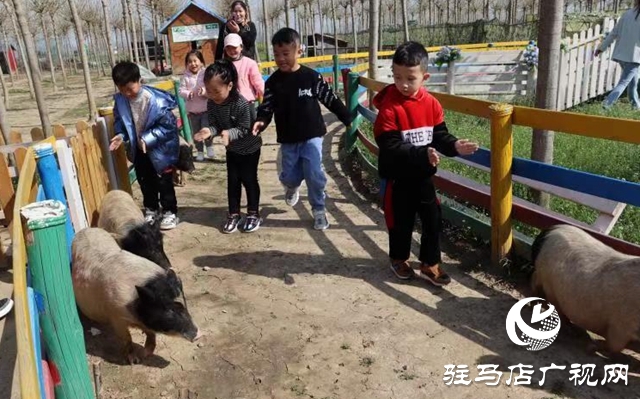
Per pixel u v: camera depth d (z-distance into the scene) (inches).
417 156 155.4
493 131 172.7
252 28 330.3
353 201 263.6
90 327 162.4
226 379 139.2
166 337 157.0
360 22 2003.0
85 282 147.3
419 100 163.8
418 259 198.7
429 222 173.5
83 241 157.6
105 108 249.1
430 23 1786.4
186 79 335.9
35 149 168.2
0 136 275.4
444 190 223.6
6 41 1157.7
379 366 141.5
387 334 154.6
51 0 1127.6
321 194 225.6
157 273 143.7
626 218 215.9
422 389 132.6
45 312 105.3
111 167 242.8
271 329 159.3
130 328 160.2
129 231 179.0
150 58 1488.7
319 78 214.4
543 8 192.2
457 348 147.3
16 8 328.2
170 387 137.1
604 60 484.7
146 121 225.5
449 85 530.9
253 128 209.5
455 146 158.7
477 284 179.2
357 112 332.5
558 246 150.3
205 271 197.0
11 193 213.9
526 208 181.8
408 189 170.7
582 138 319.9
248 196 230.5
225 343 153.8
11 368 150.3
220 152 380.2
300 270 194.5
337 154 354.3
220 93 211.8
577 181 159.5
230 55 270.5
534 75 514.6
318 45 1486.2
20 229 105.0
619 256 139.3
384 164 169.0
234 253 211.0
